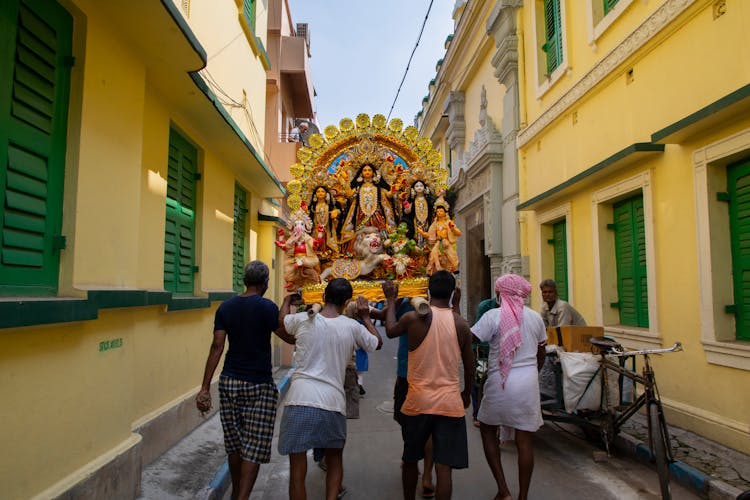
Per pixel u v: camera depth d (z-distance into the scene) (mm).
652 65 5852
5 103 2561
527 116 9672
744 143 4430
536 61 9172
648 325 6168
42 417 2656
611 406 4703
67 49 3102
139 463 3613
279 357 10359
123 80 3709
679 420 5258
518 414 3586
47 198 2902
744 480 3887
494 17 10430
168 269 5094
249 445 3355
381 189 5117
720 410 4777
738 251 4836
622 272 6805
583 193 7445
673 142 5332
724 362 4688
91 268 3229
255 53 8789
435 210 4785
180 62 4109
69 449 2891
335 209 4941
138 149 3961
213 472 4309
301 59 13523
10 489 2422
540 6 9211
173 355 5004
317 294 4379
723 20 4758
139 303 3607
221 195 6777
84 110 3158
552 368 5133
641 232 6363
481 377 5754
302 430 3086
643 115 6031
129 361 3639
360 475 4559
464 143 14961
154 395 4539
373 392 8453
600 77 6871
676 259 5430
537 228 9141
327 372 3256
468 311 13805
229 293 6672
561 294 8609
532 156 9469
